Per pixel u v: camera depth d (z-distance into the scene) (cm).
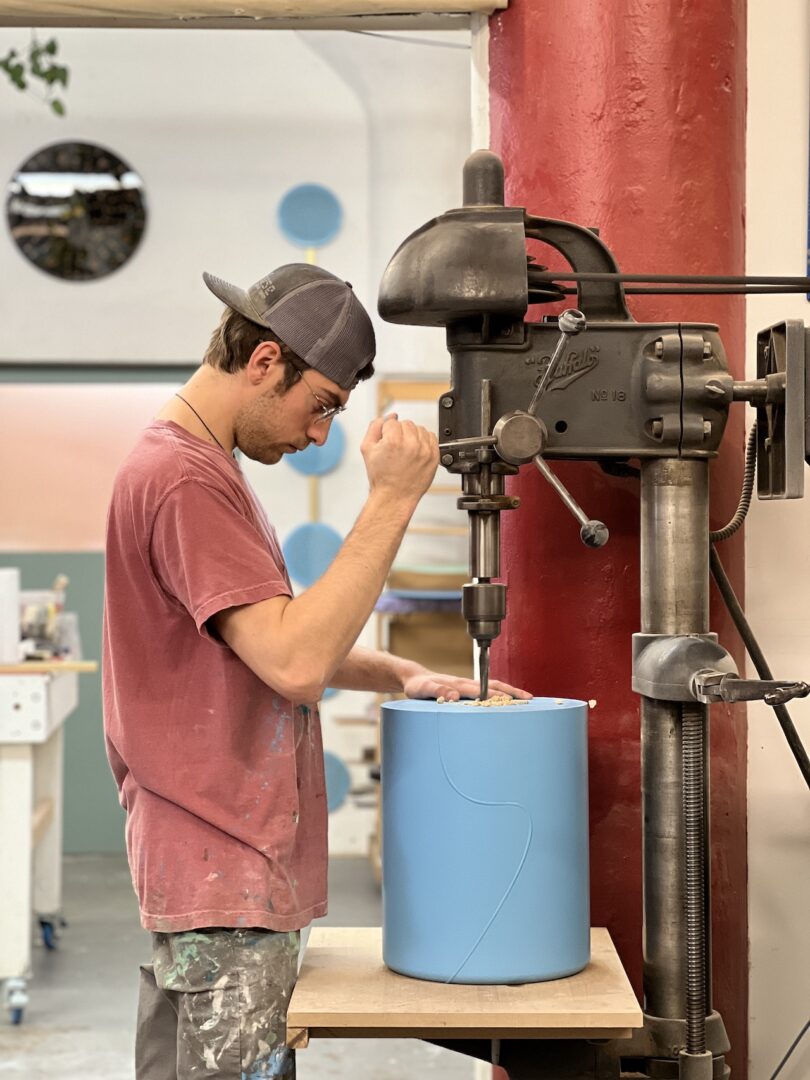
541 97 204
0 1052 375
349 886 567
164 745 169
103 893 563
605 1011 153
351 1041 397
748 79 209
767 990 211
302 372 177
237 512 168
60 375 641
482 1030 156
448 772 162
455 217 166
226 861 167
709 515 192
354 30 218
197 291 632
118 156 627
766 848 211
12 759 406
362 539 167
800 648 211
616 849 204
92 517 647
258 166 631
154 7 207
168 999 176
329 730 635
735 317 206
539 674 205
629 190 201
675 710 171
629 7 200
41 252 626
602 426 169
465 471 167
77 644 498
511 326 167
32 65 569
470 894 162
